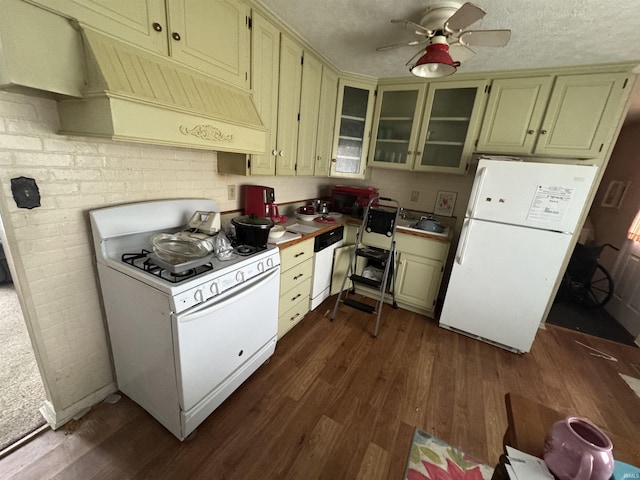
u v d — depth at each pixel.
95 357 1.45
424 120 2.55
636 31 1.51
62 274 1.24
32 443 1.26
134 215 1.40
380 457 1.34
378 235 2.64
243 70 1.52
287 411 1.54
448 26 1.33
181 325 1.12
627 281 3.08
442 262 2.47
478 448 1.42
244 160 1.73
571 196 1.86
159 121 1.04
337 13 1.58
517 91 2.18
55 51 0.87
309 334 2.26
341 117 2.66
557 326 2.76
